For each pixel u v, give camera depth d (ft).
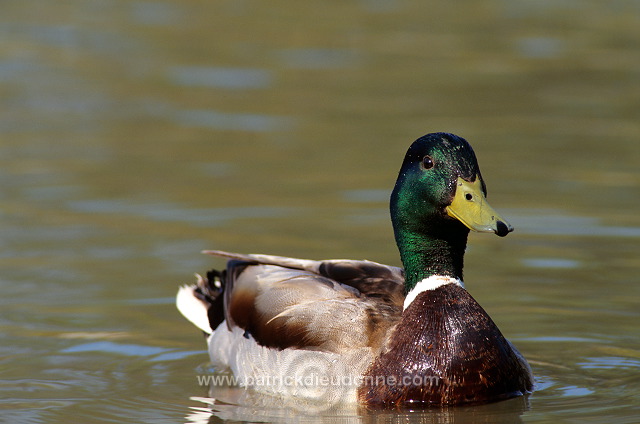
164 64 75.25
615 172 53.06
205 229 45.06
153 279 39.83
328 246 42.68
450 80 72.69
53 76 71.97
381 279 31.01
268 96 68.59
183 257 41.98
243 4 94.07
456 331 28.19
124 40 81.25
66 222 45.88
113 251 42.60
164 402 29.50
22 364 32.48
